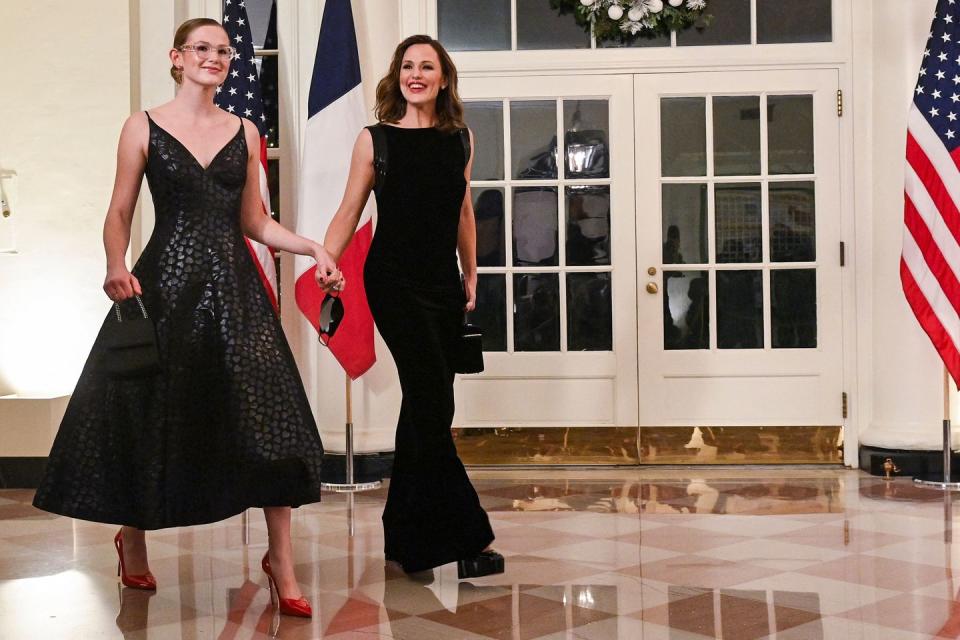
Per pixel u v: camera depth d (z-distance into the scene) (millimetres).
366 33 5312
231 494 2695
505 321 5656
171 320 2717
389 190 3131
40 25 5391
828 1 5582
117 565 3443
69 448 2723
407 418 3256
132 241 5375
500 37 5656
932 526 3982
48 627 2721
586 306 5648
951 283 4793
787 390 5566
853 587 3066
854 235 5508
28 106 5387
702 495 4723
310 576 3285
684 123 5633
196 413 2703
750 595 2986
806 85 5551
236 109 4863
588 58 5613
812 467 5516
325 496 4820
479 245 5672
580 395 5621
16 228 5375
